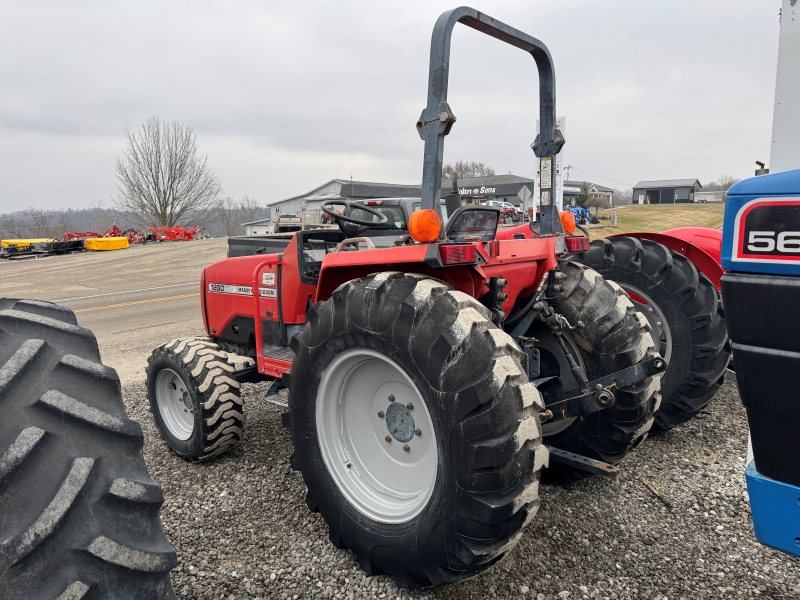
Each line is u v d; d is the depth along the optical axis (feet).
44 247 80.89
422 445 7.48
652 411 9.12
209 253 75.10
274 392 11.37
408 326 6.76
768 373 4.85
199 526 9.13
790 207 4.58
